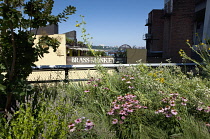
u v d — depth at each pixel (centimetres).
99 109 322
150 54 3297
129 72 443
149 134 245
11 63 303
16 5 311
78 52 2578
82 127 245
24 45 306
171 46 1858
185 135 232
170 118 256
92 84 387
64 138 221
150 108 288
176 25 1845
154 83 346
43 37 352
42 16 321
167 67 498
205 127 246
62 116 260
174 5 1848
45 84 443
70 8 335
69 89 402
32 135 212
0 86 260
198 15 2712
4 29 281
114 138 240
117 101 308
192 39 1812
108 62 1084
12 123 226
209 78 443
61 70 494
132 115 259
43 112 262
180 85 355
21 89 279
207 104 282
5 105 321
